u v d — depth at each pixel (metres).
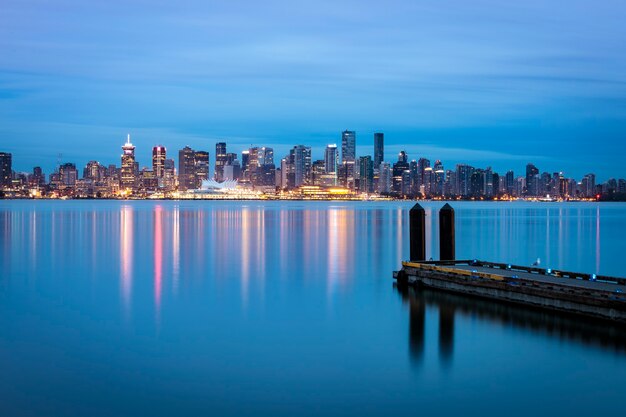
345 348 35.25
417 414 26.42
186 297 50.75
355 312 44.28
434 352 34.22
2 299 49.72
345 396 28.30
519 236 125.00
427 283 52.06
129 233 128.25
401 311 44.25
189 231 136.00
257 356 33.81
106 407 27.06
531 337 36.22
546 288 41.03
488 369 31.53
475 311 42.97
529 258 84.69
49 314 43.88
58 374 30.89
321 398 28.05
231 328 39.91
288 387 29.27
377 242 106.12
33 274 64.38
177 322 41.44
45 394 28.38
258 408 27.00
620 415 26.33
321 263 74.44
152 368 31.75
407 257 81.31
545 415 26.33
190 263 74.44
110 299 49.84
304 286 56.22
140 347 35.44
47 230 135.88
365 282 58.28
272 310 45.41
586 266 75.94
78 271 66.75
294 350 34.88
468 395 28.39
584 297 38.31
